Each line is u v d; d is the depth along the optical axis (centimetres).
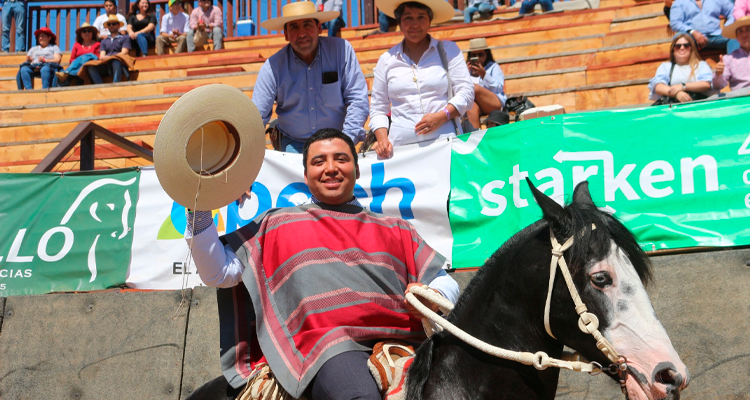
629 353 217
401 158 510
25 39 1484
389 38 1205
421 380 242
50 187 559
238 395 287
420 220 496
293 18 544
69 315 515
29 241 549
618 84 930
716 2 925
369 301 269
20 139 1163
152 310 503
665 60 931
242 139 286
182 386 482
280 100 567
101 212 548
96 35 1333
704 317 412
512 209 474
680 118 452
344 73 558
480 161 491
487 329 244
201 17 1324
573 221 231
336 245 281
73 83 1277
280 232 287
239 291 304
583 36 1060
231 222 525
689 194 441
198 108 274
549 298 231
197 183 277
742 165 435
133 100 1180
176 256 529
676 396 211
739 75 746
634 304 220
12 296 528
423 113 534
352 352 256
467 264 479
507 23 1160
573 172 462
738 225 428
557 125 472
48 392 502
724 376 400
